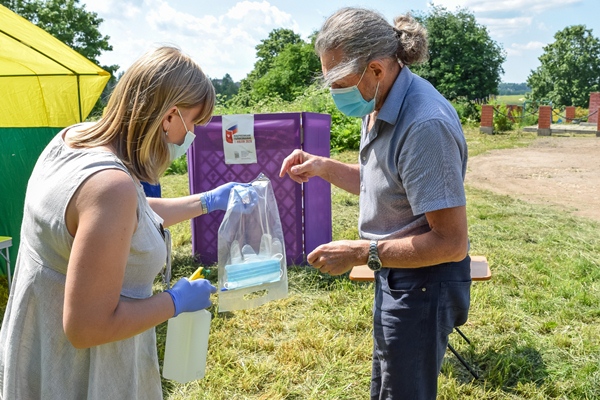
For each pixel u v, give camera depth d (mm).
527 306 4496
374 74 1993
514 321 4219
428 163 1881
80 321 1331
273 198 2289
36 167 1556
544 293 4801
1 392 1602
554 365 3561
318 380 3443
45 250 1475
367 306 4469
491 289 4867
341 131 14336
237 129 5352
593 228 7207
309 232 5523
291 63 42156
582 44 61000
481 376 3492
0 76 4953
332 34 1976
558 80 61688
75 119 5129
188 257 5848
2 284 5066
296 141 5348
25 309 1523
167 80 1449
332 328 4164
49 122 5109
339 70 1955
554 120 27516
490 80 38250
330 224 6000
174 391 3330
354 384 3414
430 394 2215
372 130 2131
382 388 2273
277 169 5430
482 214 7832
